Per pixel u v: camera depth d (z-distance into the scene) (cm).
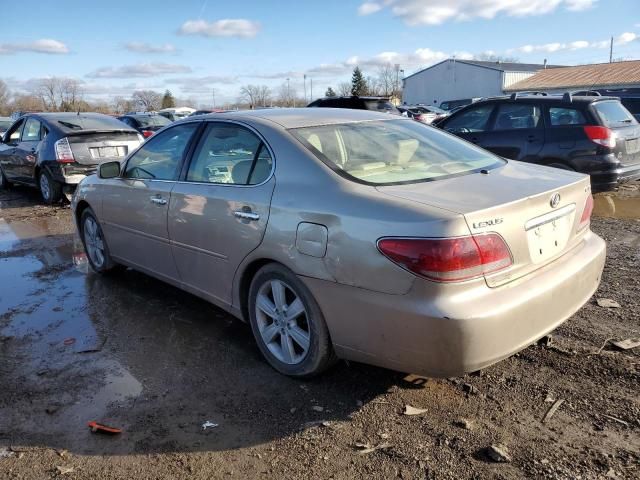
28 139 1012
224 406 308
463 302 251
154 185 424
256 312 345
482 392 308
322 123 364
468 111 884
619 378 314
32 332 413
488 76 5541
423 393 310
